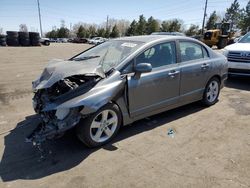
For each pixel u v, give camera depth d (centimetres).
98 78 346
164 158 333
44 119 338
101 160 328
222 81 550
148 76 389
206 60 498
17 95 621
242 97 604
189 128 425
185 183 283
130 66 375
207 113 494
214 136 396
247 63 690
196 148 359
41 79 367
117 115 369
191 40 476
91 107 323
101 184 282
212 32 2483
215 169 308
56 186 278
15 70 990
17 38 2758
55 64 387
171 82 426
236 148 359
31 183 283
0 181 287
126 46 410
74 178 292
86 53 463
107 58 403
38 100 369
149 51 401
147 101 399
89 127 339
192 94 479
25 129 420
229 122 450
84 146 362
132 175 297
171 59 432
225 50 748
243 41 796
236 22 6588
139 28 7725
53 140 378
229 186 277
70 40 6594
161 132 409
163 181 287
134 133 404
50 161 326
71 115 317
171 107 448
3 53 1739
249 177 293
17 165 317
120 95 364
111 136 372
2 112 498
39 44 2919
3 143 373
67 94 324
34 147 361
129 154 343
